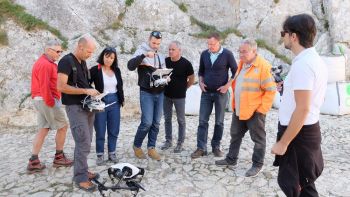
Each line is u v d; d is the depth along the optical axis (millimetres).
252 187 4598
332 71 8617
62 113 5023
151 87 5168
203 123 5539
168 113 5828
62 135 5098
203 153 5602
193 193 4449
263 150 4863
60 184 4617
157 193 4422
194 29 9922
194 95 8297
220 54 5316
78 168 4395
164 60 5391
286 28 2883
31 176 4875
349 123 7719
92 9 9039
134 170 4484
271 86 4574
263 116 4734
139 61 4977
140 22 9438
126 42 9078
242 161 5453
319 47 10414
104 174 4891
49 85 4797
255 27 10445
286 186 2971
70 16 8812
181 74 5566
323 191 4508
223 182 4734
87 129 4301
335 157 5734
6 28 8078
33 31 8266
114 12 9234
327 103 8406
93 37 8875
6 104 7539
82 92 4125
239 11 10469
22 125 7500
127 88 8352
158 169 5117
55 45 4852
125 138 6602
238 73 4895
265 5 10578
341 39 10359
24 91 7738
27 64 7965
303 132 2895
